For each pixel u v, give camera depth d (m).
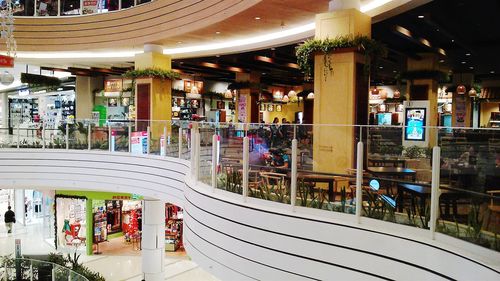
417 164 4.04
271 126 5.13
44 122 12.52
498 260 3.04
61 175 11.80
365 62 7.41
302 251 4.52
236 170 5.57
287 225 4.64
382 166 4.39
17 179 11.97
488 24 10.54
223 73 19.91
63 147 12.09
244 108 18.25
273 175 5.07
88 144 11.81
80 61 16.64
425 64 14.19
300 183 4.78
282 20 10.38
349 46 7.34
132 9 13.73
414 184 3.88
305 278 4.50
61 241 14.83
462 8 9.23
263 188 5.19
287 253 4.64
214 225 5.59
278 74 20.17
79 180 11.66
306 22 10.61
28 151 11.99
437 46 13.25
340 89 7.54
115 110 19.86
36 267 10.16
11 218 16.77
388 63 16.23
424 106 9.12
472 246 3.27
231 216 5.27
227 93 21.44
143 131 10.70
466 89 17.84
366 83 7.73
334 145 4.64
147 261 12.09
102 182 11.39
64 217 14.80
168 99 14.09
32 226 18.20
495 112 18.94
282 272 4.68
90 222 14.55
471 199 3.31
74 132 11.98
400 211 4.01
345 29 7.55
